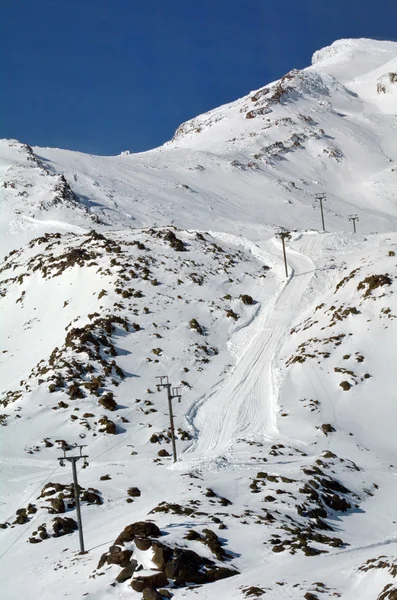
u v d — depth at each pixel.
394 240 93.00
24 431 49.19
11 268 87.88
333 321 64.00
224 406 55.19
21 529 33.88
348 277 73.38
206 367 62.31
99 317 66.56
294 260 87.75
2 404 54.91
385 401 52.09
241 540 27.44
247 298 75.31
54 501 35.78
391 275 67.12
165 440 49.19
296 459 42.47
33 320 73.75
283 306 73.75
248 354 64.69
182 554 24.16
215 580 23.36
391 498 37.97
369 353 57.78
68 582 24.94
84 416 51.53
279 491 35.00
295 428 49.56
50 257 84.25
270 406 54.56
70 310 71.31
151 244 86.69
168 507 31.67
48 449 47.09
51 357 60.69
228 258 87.06
